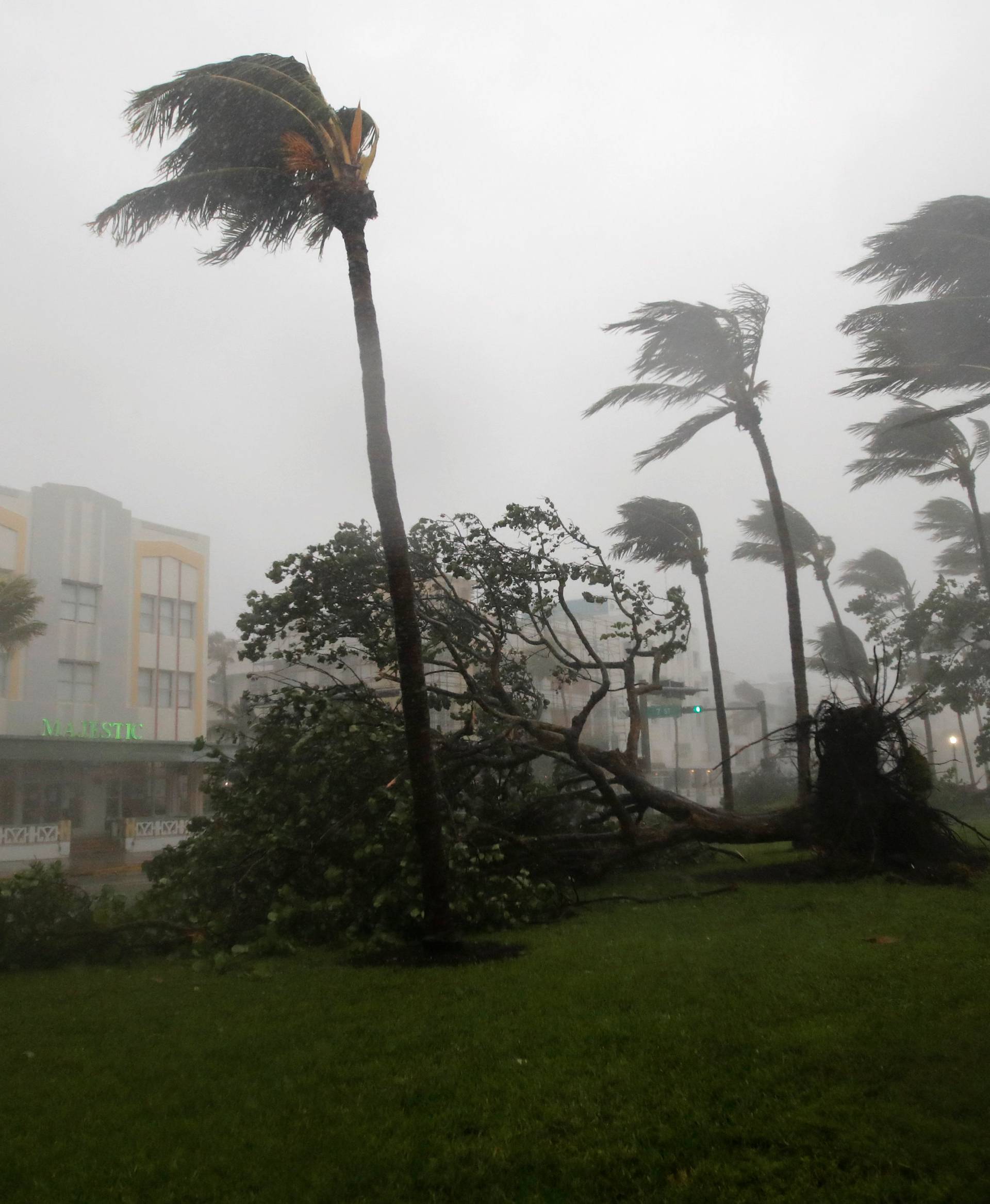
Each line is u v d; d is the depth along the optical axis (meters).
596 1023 6.02
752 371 19.39
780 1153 4.00
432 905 9.16
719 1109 4.48
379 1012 6.79
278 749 12.42
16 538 34.06
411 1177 4.00
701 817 14.24
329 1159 4.21
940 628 28.58
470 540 15.25
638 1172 3.94
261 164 10.45
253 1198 3.87
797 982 6.72
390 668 14.27
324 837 11.08
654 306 18.62
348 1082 5.25
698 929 9.47
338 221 9.77
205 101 9.81
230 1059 5.79
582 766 13.61
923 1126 4.11
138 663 37.53
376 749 12.37
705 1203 3.65
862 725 13.39
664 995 6.61
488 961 8.62
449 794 13.27
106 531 37.00
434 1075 5.24
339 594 14.31
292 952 9.87
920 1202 3.53
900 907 9.94
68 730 34.44
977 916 9.09
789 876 13.43
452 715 14.38
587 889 13.66
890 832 13.14
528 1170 4.03
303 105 9.68
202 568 40.94
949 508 36.66
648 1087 4.84
